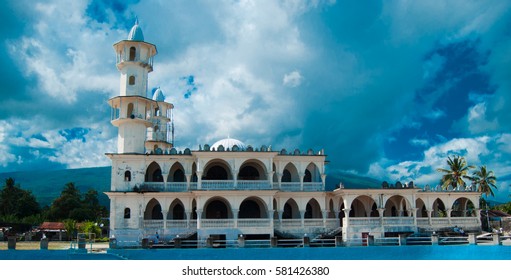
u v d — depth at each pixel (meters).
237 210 54.00
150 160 57.94
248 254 42.16
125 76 59.72
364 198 61.88
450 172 85.00
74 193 113.12
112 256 40.72
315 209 64.12
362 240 55.12
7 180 109.56
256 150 56.62
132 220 55.28
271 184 55.91
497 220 68.19
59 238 68.31
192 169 59.78
